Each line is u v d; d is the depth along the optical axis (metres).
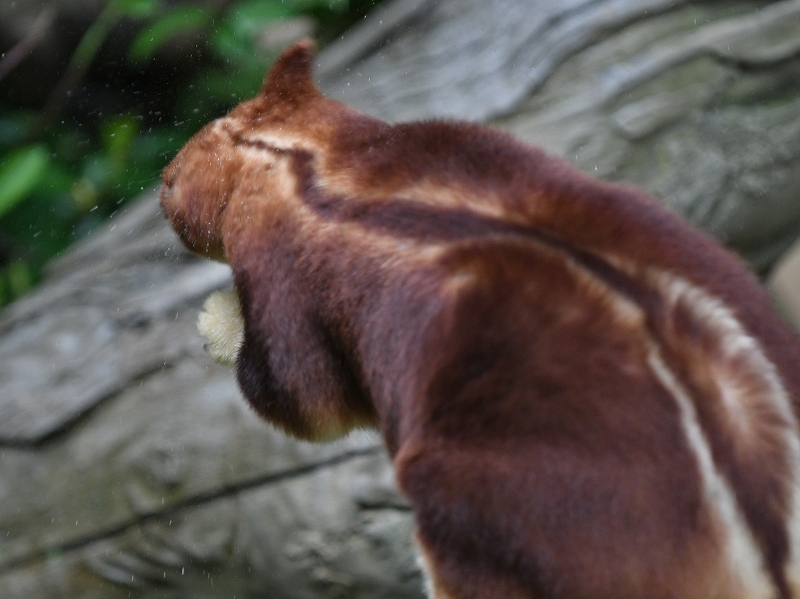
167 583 8.27
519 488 3.72
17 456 8.38
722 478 3.57
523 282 3.94
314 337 4.62
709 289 3.95
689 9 10.08
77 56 13.64
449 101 9.67
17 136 13.83
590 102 9.48
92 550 8.28
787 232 9.73
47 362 8.67
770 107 9.73
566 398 3.72
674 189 9.22
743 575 3.55
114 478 8.22
